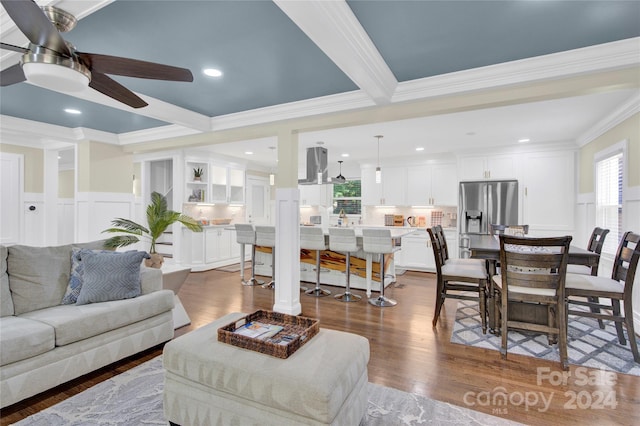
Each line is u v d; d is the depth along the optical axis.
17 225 5.12
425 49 2.42
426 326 3.50
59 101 3.63
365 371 1.93
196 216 6.83
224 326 2.01
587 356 2.77
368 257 4.62
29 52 1.62
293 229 3.79
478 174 6.07
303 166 8.27
